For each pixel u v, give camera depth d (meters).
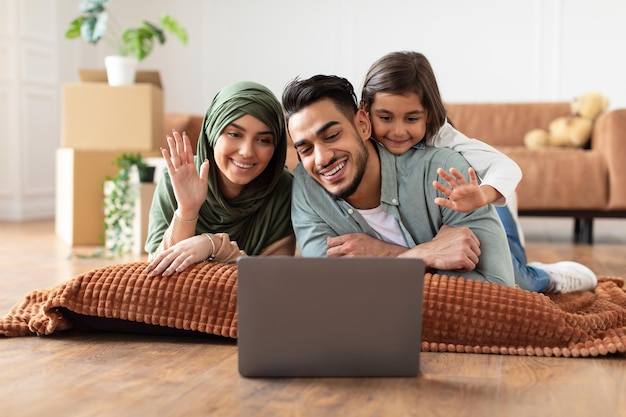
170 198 1.78
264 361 1.25
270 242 1.84
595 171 3.91
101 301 1.54
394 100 1.59
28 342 1.50
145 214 3.27
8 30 5.17
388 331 1.25
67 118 3.64
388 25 6.12
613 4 5.83
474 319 1.46
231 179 1.68
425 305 1.47
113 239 3.34
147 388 1.19
